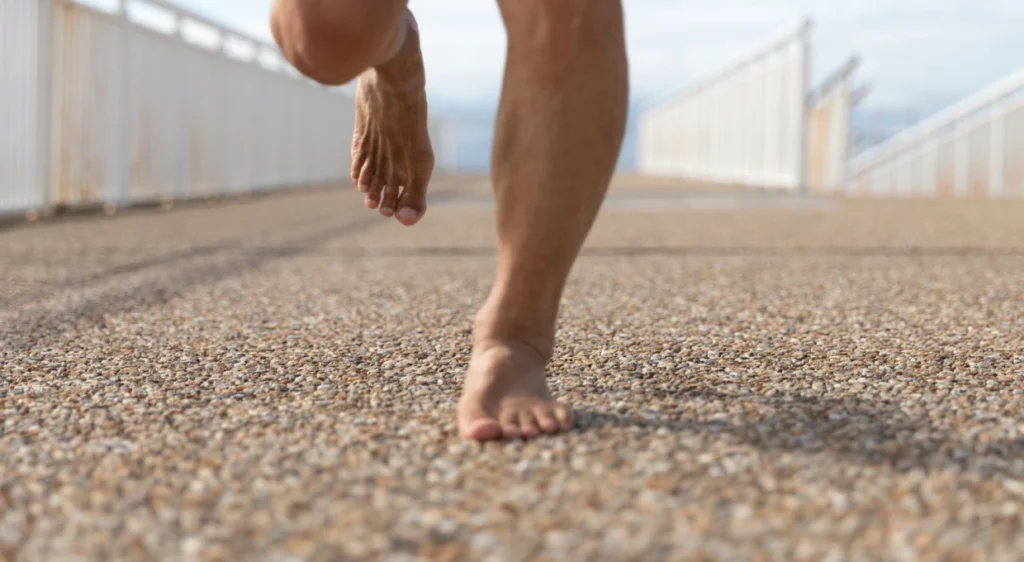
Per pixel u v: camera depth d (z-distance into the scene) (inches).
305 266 178.4
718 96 748.6
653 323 111.3
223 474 55.4
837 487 52.3
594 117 61.7
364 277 161.3
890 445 59.5
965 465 55.9
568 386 77.0
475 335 66.7
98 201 329.7
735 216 352.2
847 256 199.0
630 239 244.1
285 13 58.6
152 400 73.7
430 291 142.6
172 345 97.5
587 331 105.4
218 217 319.6
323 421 66.6
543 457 57.4
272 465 56.9
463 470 55.4
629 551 44.1
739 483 52.8
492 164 64.3
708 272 169.6
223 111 461.4
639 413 67.4
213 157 449.7
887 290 142.8
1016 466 55.7
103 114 327.6
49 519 49.1
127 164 346.6
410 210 75.5
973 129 581.3
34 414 70.0
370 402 72.2
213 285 148.6
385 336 102.6
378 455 58.6
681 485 52.5
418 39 69.5
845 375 80.7
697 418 66.2
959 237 245.6
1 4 260.7
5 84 264.4
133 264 175.8
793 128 483.5
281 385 78.5
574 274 166.2
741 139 649.0
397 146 73.8
